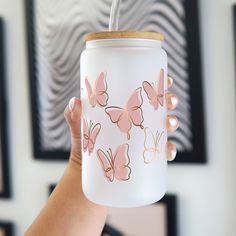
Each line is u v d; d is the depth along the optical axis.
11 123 0.79
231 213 0.68
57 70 0.73
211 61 0.66
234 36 0.64
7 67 0.78
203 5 0.66
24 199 0.80
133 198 0.30
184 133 0.67
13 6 0.77
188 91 0.66
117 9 0.31
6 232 0.81
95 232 0.42
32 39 0.74
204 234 0.70
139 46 0.29
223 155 0.67
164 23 0.66
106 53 0.29
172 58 0.66
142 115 0.29
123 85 0.29
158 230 0.71
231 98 0.66
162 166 0.31
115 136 0.29
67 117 0.41
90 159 0.30
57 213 0.41
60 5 0.72
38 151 0.76
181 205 0.70
